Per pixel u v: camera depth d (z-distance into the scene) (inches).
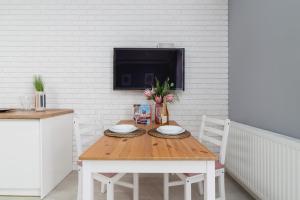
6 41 124.2
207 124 123.7
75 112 125.2
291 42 71.7
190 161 52.9
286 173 65.9
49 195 97.0
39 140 93.4
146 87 122.6
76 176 117.9
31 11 124.1
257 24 93.3
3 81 124.3
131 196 96.3
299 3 67.7
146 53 122.6
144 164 52.8
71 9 124.6
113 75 121.7
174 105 125.5
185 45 125.4
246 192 99.0
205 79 125.5
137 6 124.9
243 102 106.7
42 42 124.6
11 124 93.4
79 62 125.0
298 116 68.3
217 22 125.0
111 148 58.9
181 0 125.1
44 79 124.6
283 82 76.0
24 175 94.0
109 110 125.2
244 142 93.5
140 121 102.8
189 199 70.9
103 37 125.0
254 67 96.1
